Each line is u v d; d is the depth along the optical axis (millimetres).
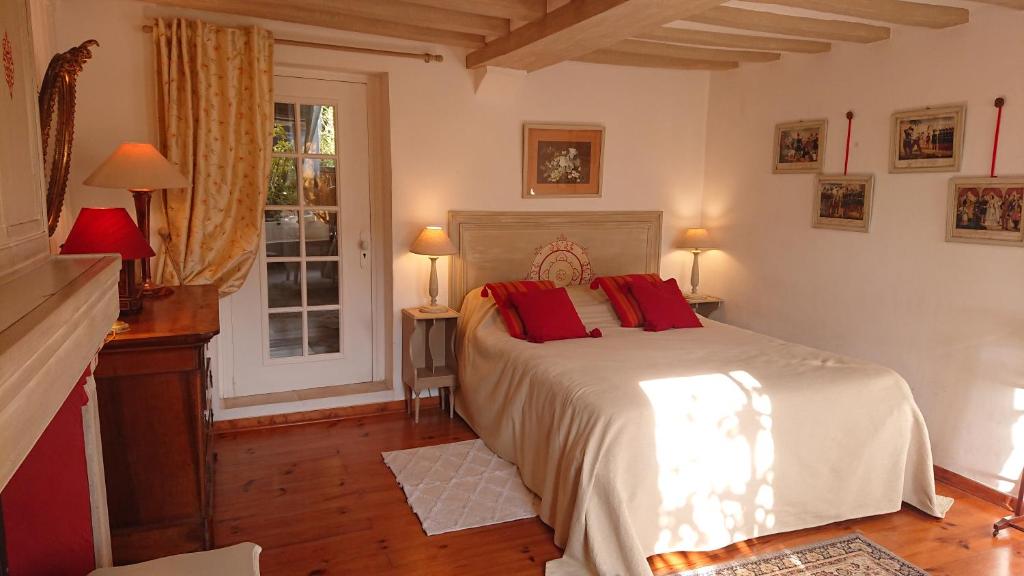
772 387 2859
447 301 4367
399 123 4070
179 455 2354
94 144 3412
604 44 3250
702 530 2697
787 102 4281
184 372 2314
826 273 4059
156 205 3531
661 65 4500
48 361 788
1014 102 3053
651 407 2650
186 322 2439
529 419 3191
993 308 3170
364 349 4422
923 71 3443
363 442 3807
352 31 3641
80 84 3352
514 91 4250
